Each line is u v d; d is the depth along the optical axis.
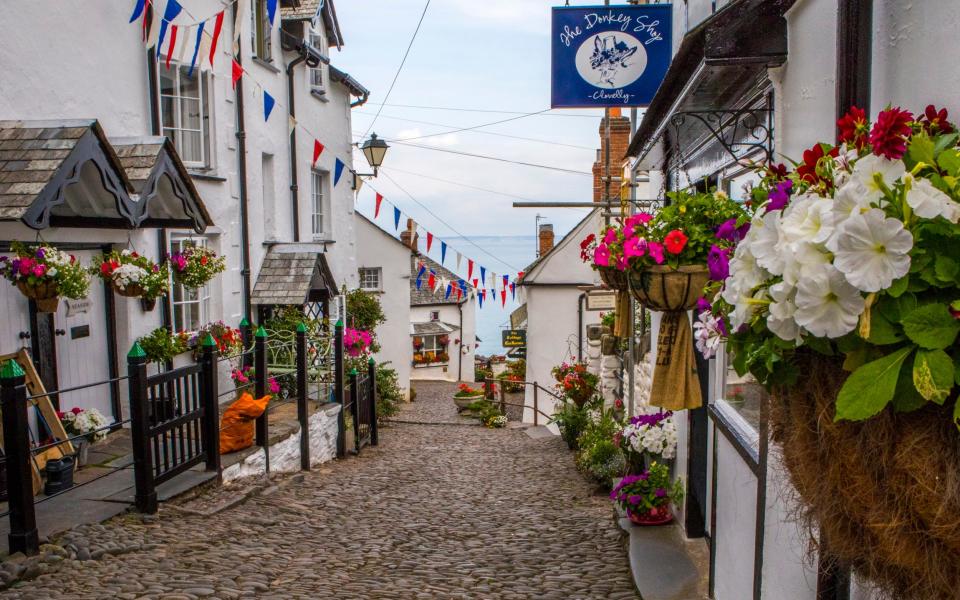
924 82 2.16
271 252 13.23
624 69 7.49
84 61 8.27
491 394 25.95
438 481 10.74
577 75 7.49
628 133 16.41
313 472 10.47
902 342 1.60
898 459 1.62
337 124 16.88
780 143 3.53
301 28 14.23
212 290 11.36
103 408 8.80
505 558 6.55
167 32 9.70
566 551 6.80
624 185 11.68
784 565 3.28
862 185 1.65
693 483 6.27
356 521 7.86
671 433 6.68
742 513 4.22
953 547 1.56
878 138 1.67
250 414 8.80
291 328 12.50
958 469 1.53
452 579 5.79
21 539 5.22
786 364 1.93
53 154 6.44
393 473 11.16
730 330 2.10
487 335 145.88
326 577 5.64
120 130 8.95
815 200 1.76
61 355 8.02
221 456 8.59
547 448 14.44
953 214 1.54
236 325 11.95
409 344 29.61
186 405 7.39
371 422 14.41
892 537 1.67
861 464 1.73
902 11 2.31
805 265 1.65
